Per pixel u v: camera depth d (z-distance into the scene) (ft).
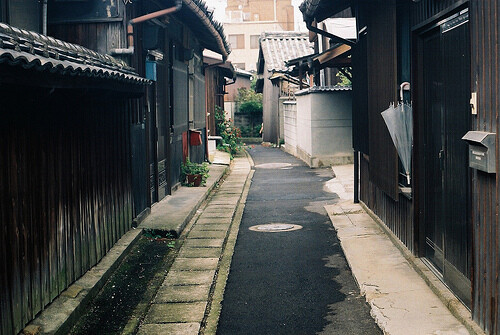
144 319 19.10
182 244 29.22
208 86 79.46
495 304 14.65
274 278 23.52
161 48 40.14
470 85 16.70
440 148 21.06
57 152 19.65
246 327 18.37
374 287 20.83
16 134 16.43
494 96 14.38
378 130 28.99
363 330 17.62
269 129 114.21
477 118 15.56
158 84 38.47
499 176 14.21
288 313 19.45
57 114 19.69
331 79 83.15
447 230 19.51
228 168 65.87
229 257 27.07
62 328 17.25
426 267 22.17
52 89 15.83
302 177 57.52
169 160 41.70
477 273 15.88
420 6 21.93
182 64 48.93
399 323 17.26
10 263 15.78
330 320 18.62
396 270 22.76
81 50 22.06
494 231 14.62
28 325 16.98
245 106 130.31
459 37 17.99
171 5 36.17
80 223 21.89
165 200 39.70
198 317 19.15
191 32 52.01
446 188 19.69
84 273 22.33
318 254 27.04
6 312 15.43
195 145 52.85
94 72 17.98
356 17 36.65
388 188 26.61
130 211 30.14
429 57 22.29
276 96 107.04
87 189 22.81
